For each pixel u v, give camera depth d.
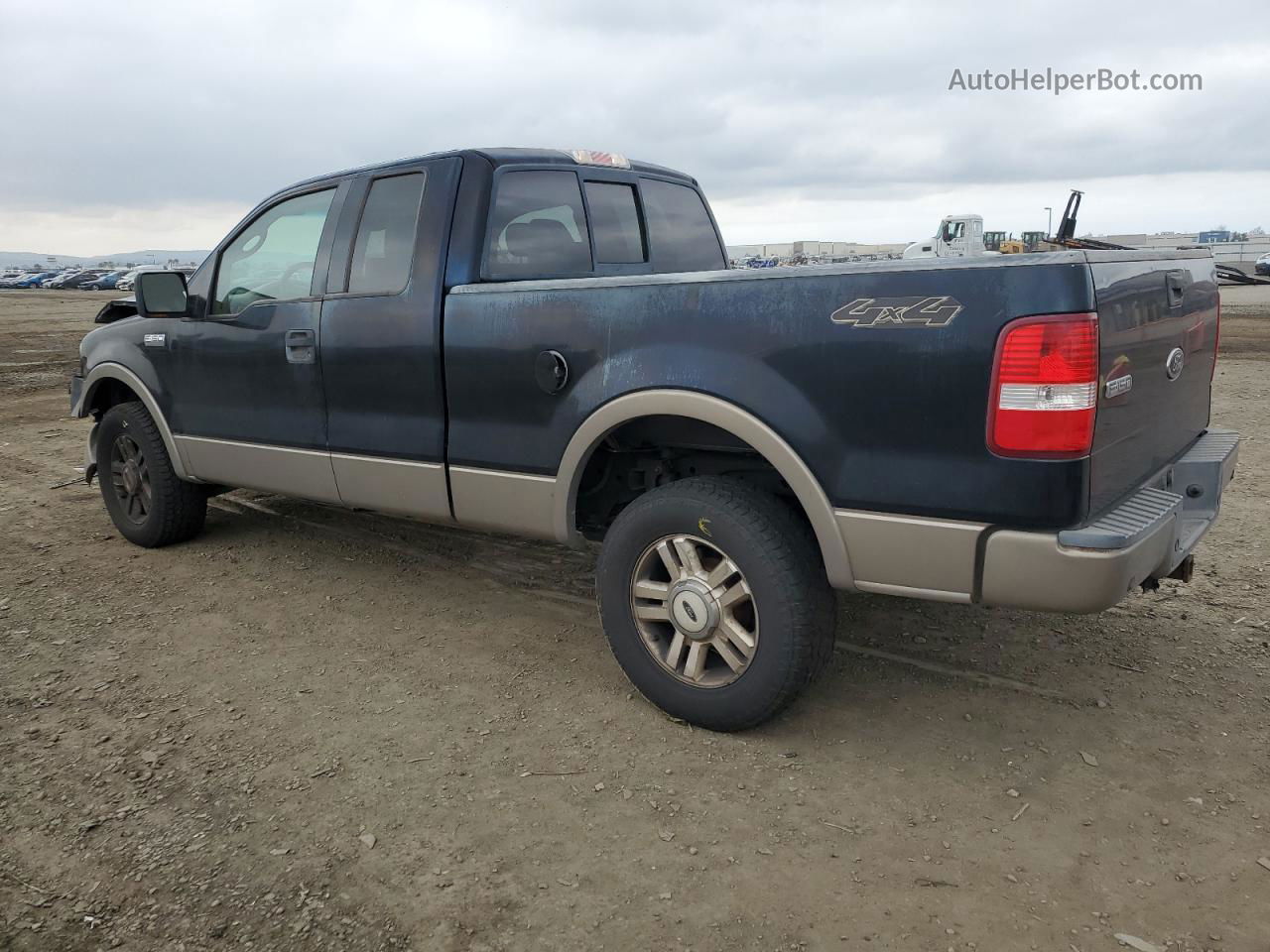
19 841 2.60
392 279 3.81
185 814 2.72
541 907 2.32
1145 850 2.51
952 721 3.21
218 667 3.71
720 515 2.92
